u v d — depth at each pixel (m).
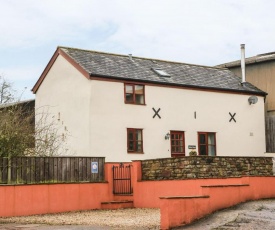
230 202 16.67
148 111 28.52
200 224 14.61
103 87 27.11
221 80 32.94
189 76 31.59
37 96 30.59
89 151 26.34
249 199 17.61
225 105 31.70
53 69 29.52
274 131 33.59
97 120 26.72
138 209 21.28
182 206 14.80
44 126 27.16
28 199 20.47
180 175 20.67
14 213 20.05
